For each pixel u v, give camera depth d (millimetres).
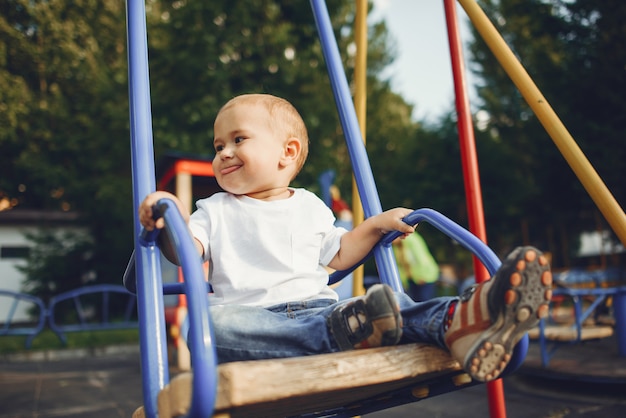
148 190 1021
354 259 1259
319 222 1272
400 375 818
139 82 1119
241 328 971
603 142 8805
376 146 12438
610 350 4234
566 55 9445
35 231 11453
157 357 888
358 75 2043
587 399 3021
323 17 1651
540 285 777
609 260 10891
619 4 8852
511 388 3441
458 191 11508
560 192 10188
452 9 1758
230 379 669
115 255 10391
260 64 9594
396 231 1210
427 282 5371
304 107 9578
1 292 6168
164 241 945
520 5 9672
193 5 9320
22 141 11383
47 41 12102
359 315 905
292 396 706
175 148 8609
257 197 1246
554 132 1292
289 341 948
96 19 13016
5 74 11234
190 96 9367
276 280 1138
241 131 1211
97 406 3262
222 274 1143
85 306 10117
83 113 11320
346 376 759
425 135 12078
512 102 12258
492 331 789
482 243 928
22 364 5453
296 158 1278
